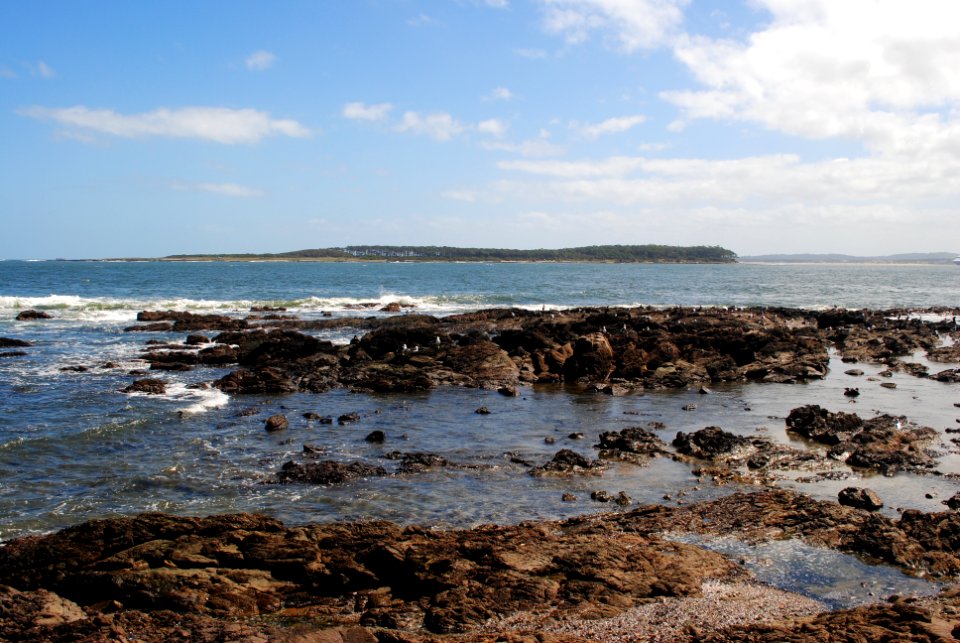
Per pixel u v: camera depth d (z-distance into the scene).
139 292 93.88
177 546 12.45
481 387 33.69
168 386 31.91
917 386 35.06
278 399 30.34
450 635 10.31
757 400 31.16
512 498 17.77
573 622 10.70
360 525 13.65
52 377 33.56
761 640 9.61
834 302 97.06
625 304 86.81
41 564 12.23
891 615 10.23
